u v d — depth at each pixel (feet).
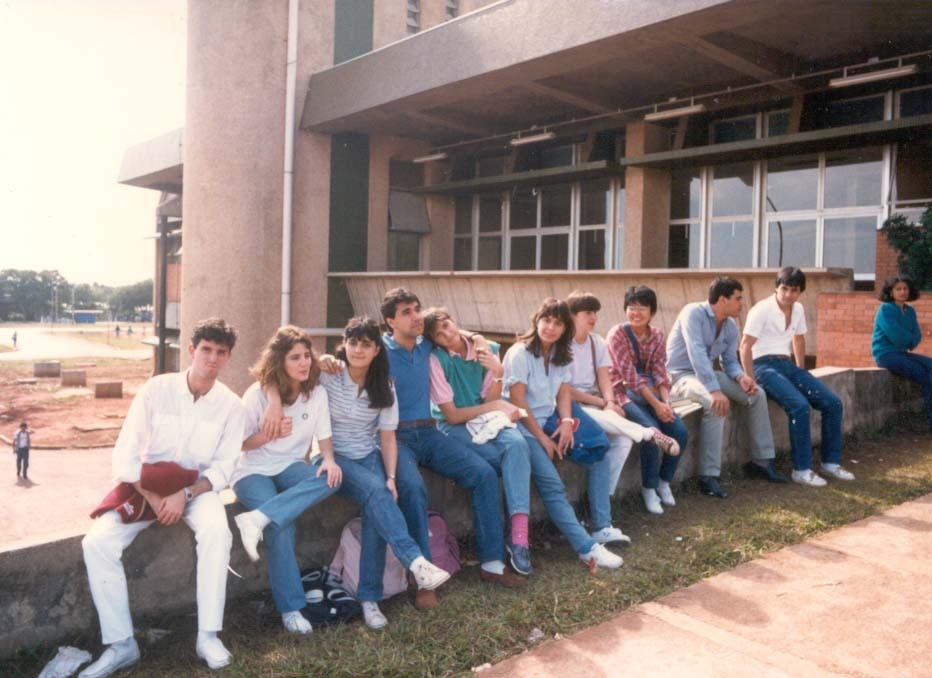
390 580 13.21
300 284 63.67
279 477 13.16
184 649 11.34
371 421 13.96
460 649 11.15
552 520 15.83
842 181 45.16
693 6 35.81
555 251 62.23
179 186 98.07
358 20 66.23
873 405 26.00
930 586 13.43
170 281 105.50
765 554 15.14
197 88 59.67
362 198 66.90
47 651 11.01
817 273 33.65
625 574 14.11
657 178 52.70
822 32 39.63
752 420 20.95
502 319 51.67
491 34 46.21
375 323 13.43
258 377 13.15
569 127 58.70
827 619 12.14
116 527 11.15
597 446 15.98
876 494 19.22
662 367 18.76
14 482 55.57
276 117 60.90
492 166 67.82
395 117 58.59
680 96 50.85
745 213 49.67
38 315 617.21
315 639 11.71
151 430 12.06
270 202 60.75
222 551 11.33
